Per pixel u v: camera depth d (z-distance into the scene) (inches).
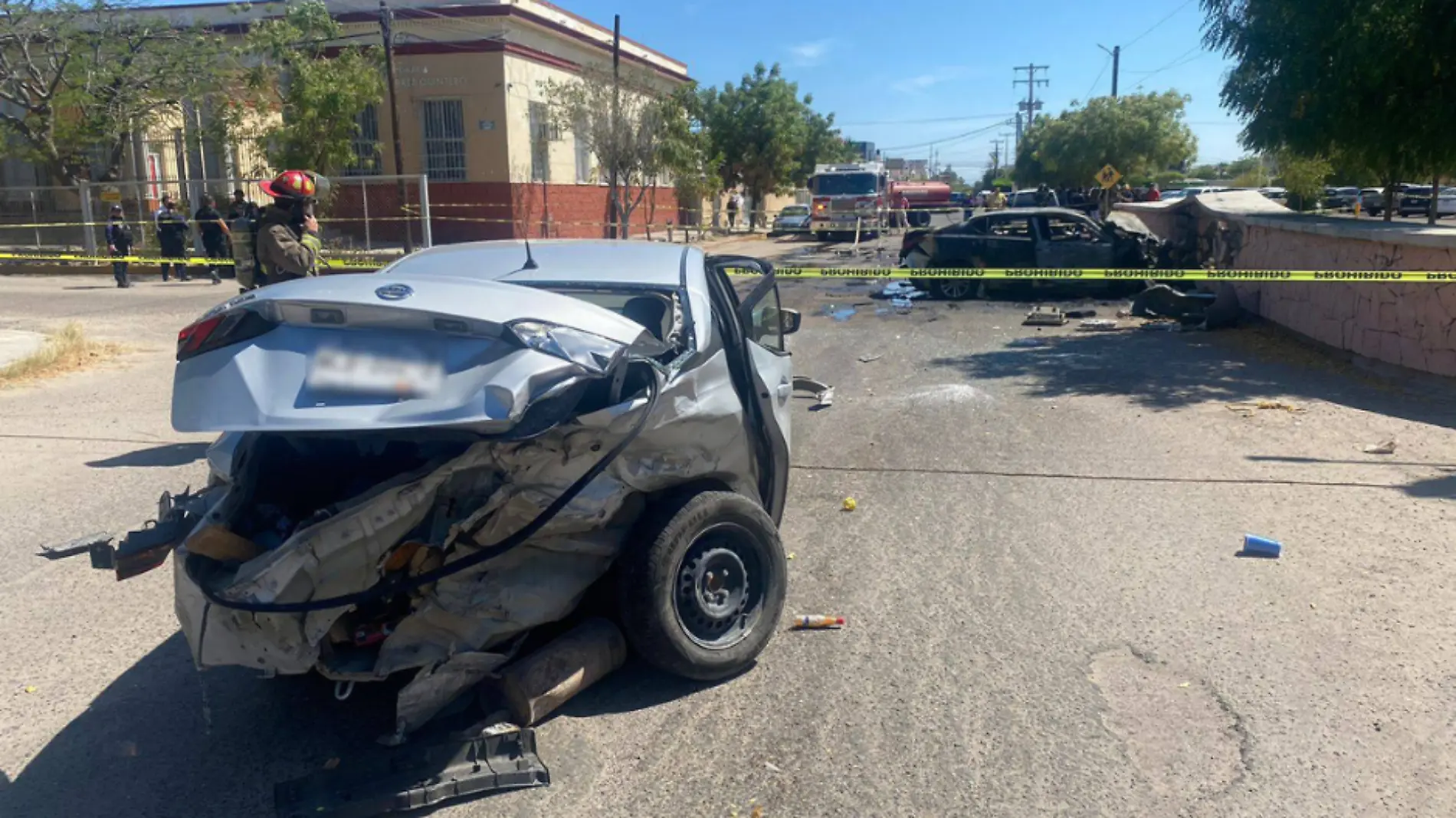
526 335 130.9
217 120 1039.0
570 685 151.8
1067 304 650.8
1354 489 254.7
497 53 1171.9
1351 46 429.7
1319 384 383.9
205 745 149.3
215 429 124.6
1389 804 130.9
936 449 302.5
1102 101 1733.5
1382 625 179.9
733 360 181.6
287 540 130.3
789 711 155.4
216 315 133.1
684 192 1440.7
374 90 1037.8
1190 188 1952.5
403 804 130.6
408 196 1122.0
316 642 132.0
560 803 134.0
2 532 235.9
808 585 202.7
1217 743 145.0
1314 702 155.2
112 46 963.3
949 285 690.8
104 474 281.7
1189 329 525.7
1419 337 392.5
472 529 138.3
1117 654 171.8
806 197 2235.5
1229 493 254.4
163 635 185.3
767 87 1792.6
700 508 156.0
